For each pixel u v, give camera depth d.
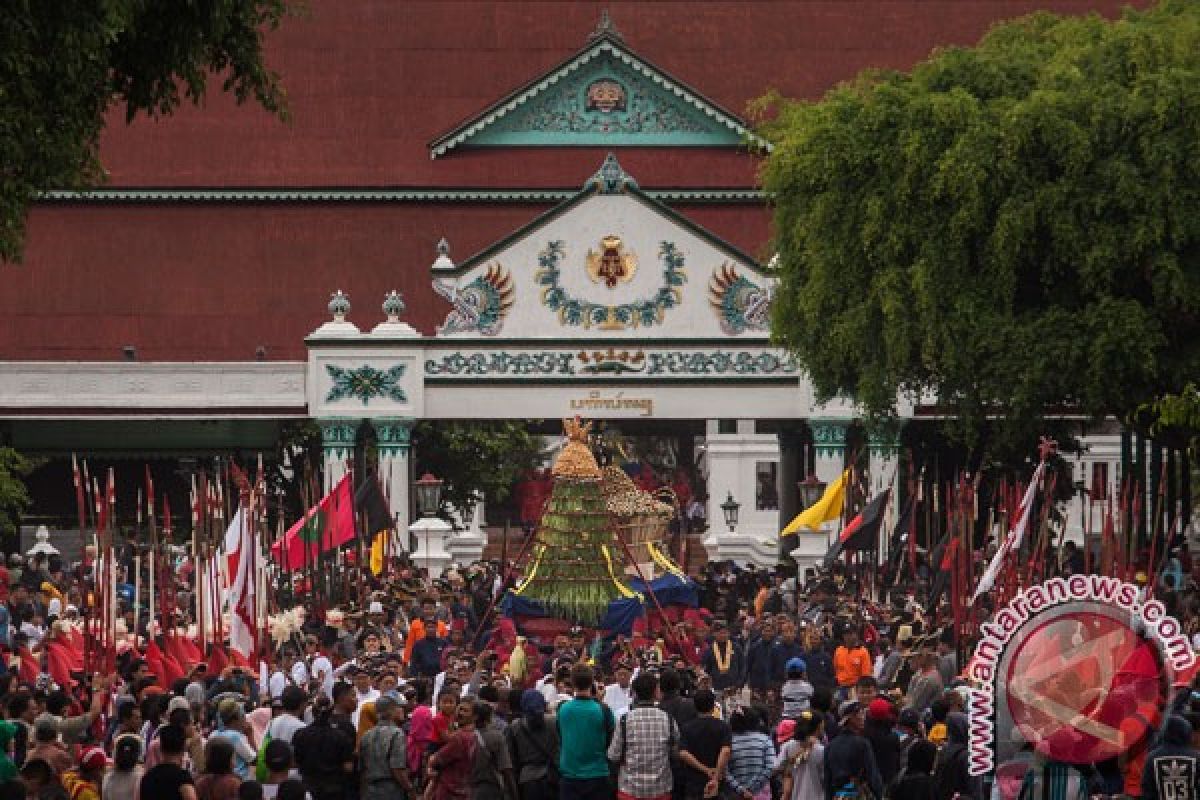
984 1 136.25
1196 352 84.94
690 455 162.25
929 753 43.44
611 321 113.88
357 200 125.12
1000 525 77.25
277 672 59.53
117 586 76.19
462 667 58.75
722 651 66.62
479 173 126.00
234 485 110.62
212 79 128.50
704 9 135.62
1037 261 86.38
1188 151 83.12
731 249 113.56
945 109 87.38
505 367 113.88
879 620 77.50
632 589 79.62
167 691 52.19
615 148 126.75
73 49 48.44
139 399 115.19
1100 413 85.88
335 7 133.88
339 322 114.50
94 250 122.69
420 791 50.12
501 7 135.38
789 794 46.97
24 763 43.88
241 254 123.19
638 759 46.62
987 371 86.06
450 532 120.06
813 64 133.75
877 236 89.25
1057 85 86.81
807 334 93.94
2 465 94.38
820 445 112.44
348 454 114.19
